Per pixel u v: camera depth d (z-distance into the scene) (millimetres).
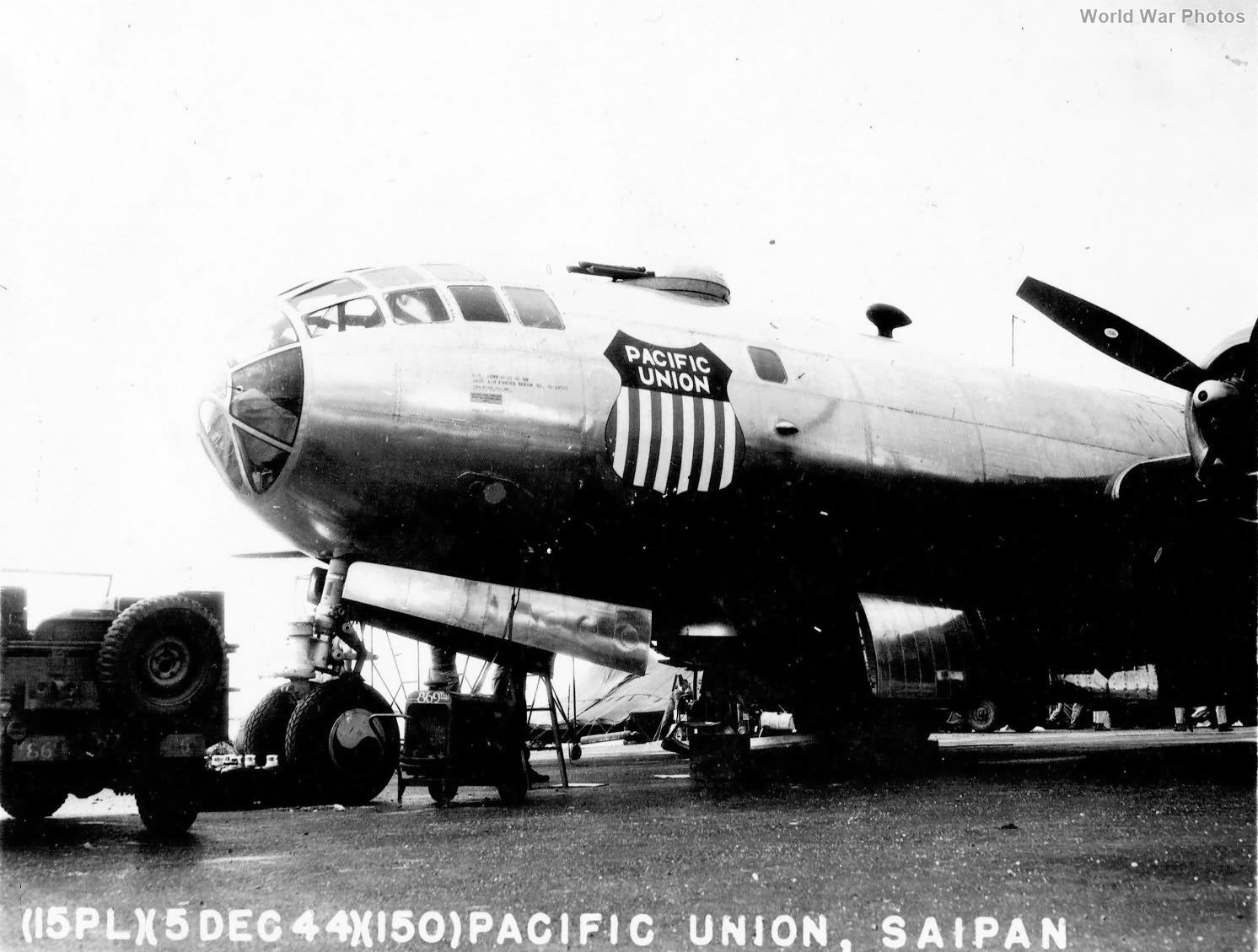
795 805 8617
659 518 10180
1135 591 13242
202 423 9273
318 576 10109
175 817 7332
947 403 12195
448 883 5238
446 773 8820
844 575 11758
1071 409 13320
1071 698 19250
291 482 8984
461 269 10117
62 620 7227
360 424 8938
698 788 10523
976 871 5348
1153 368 11367
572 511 9766
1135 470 11797
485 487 9375
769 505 10719
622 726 25688
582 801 9367
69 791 7961
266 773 9438
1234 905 4531
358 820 8164
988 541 12375
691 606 11195
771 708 12969
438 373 9227
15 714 6973
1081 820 7273
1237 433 10547
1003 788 9797
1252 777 10602
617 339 10172
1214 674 14422
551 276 10625
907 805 8438
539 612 10070
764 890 4945
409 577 9633
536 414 9508
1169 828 6840
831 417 11148
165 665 7363
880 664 11375
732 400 10555
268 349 9047
